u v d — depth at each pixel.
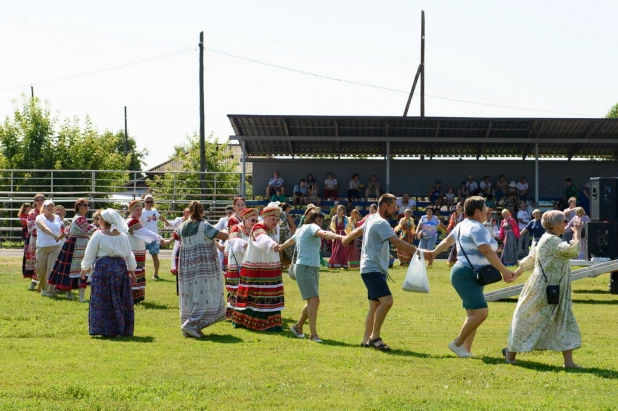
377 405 6.70
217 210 35.75
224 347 9.66
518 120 31.06
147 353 9.15
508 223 24.77
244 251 11.64
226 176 43.72
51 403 6.64
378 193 33.41
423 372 8.22
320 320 12.65
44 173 42.72
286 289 17.27
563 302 8.59
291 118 31.12
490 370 8.37
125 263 10.62
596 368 8.61
